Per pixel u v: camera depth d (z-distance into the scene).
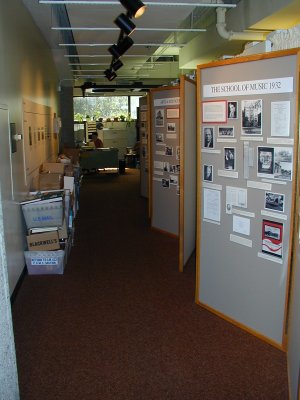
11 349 2.05
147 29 6.09
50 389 2.40
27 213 4.21
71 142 12.53
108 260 4.69
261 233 2.77
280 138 2.56
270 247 2.71
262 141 2.68
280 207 2.61
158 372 2.54
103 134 15.66
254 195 2.78
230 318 3.14
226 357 2.69
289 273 2.60
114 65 7.79
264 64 2.60
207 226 3.23
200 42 8.71
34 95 5.70
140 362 2.65
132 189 10.04
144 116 8.50
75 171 7.32
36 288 3.89
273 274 2.72
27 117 4.89
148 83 14.52
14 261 3.75
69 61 9.62
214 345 2.83
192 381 2.45
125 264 4.55
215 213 3.13
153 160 5.87
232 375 2.50
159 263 4.56
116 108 17.38
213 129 3.04
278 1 5.14
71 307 3.48
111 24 6.16
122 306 3.48
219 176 3.04
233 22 6.73
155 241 5.45
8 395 2.01
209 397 2.31
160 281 4.03
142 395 2.33
